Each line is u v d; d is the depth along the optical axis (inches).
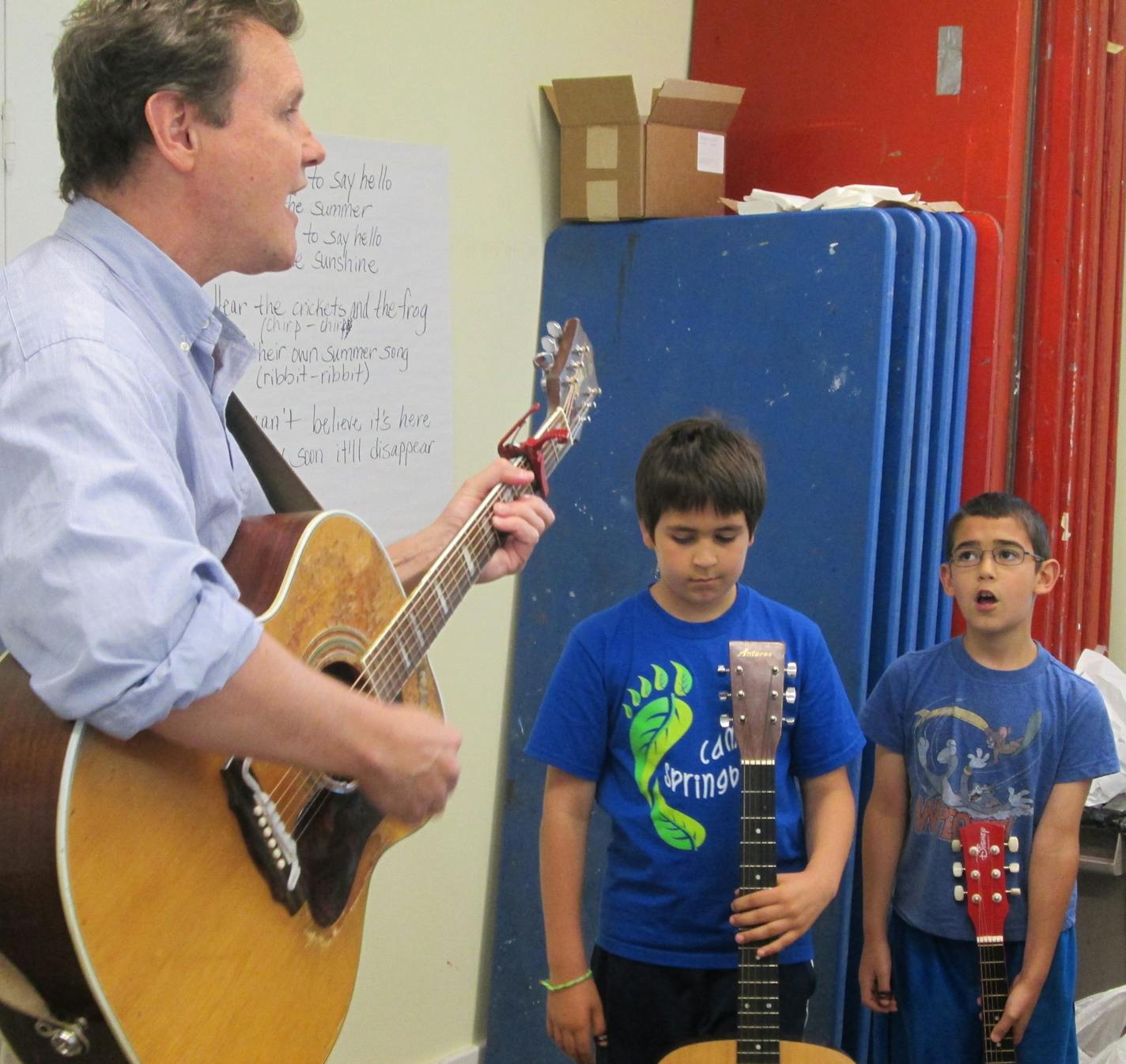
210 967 40.4
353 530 49.9
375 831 51.4
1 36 67.2
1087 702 73.3
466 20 92.9
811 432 87.5
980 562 73.4
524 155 99.2
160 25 41.4
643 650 67.9
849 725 68.6
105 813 37.3
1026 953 72.4
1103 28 106.5
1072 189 104.5
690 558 65.1
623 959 66.8
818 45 104.7
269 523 47.6
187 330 44.3
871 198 89.9
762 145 108.4
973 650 75.2
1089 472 113.3
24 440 36.2
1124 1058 84.3
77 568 34.9
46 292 39.6
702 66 112.2
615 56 106.0
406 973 95.7
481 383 97.7
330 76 84.1
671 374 94.8
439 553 60.1
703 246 93.7
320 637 47.2
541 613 100.6
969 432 94.9
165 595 35.5
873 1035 82.7
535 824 99.6
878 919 76.7
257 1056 42.2
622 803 67.5
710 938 66.0
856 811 83.7
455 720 97.9
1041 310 103.2
